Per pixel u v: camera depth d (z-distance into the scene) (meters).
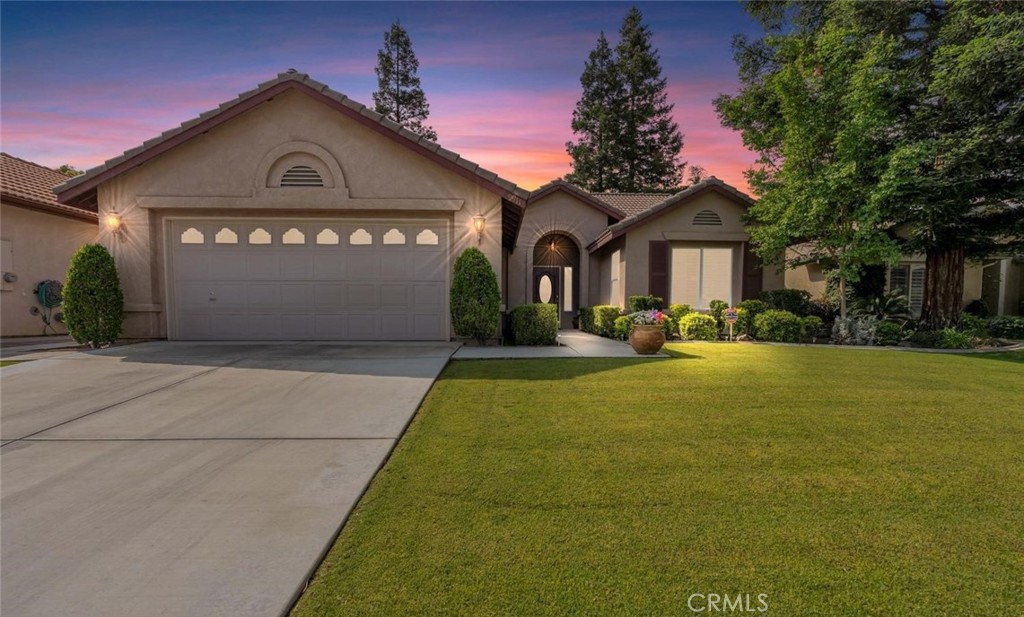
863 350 10.20
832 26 12.01
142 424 4.54
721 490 3.21
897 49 12.48
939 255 13.12
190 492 3.16
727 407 5.25
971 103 11.14
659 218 13.74
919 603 2.10
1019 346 11.54
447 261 10.03
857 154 11.20
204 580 2.24
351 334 10.03
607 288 15.97
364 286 10.02
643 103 36.34
